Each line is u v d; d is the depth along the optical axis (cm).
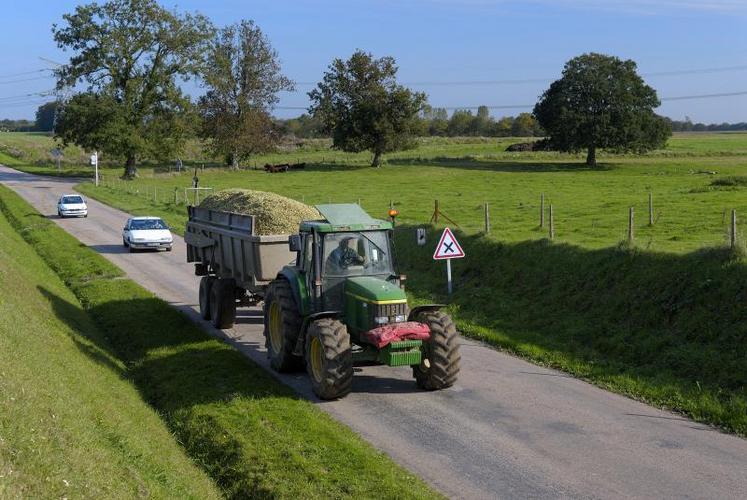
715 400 1172
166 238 3195
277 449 967
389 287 1246
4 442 694
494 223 3070
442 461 963
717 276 1500
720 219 2717
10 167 9762
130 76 8025
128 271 2684
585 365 1409
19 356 1002
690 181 5403
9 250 2444
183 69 8181
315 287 1308
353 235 1341
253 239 1560
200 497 830
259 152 9275
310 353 1253
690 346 1381
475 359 1494
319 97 9300
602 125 7781
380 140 8906
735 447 1010
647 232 2494
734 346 1316
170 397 1248
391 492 836
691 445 1017
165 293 2278
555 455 981
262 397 1202
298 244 1356
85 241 3578
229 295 1742
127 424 985
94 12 7875
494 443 1027
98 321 1892
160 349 1554
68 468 714
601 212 3303
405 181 6656
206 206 1981
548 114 8150
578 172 7131
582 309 1725
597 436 1052
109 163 10288
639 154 9000
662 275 1622
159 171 8862
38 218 4434
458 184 6088
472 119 18962
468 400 1223
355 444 992
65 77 7806
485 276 2169
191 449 1027
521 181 6153
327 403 1212
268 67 9156
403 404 1205
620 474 917
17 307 1403
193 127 8331
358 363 1298
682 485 883
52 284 2241
